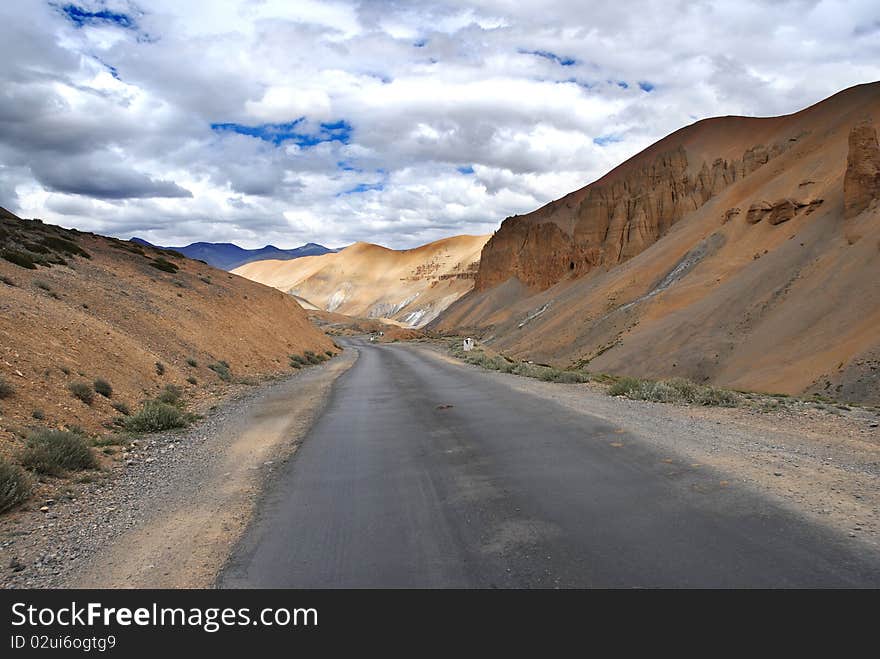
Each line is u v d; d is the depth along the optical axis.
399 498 6.26
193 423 12.79
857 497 5.46
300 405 15.43
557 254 165.50
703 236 86.75
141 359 17.73
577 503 5.70
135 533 5.65
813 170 77.12
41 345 13.61
